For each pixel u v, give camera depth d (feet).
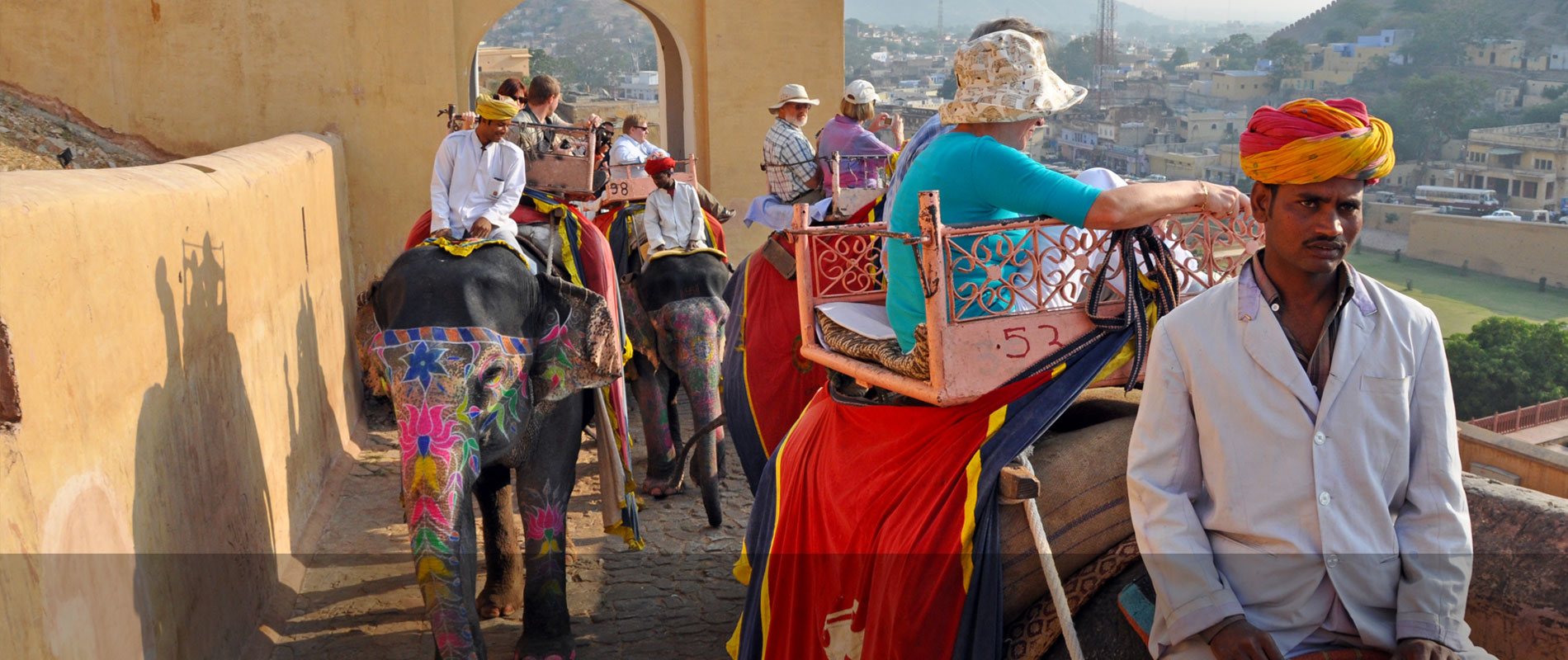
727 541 21.97
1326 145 7.20
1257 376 7.75
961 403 10.23
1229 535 8.00
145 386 13.47
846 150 20.61
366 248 31.81
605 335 16.61
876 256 14.08
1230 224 10.57
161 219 14.51
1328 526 7.61
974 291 10.18
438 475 13.91
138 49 30.14
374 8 31.12
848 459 11.80
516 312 15.81
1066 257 10.28
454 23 32.14
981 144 10.48
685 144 37.52
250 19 30.55
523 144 20.51
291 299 22.70
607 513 18.19
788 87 22.98
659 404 24.58
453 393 14.39
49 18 29.60
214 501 15.98
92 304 11.94
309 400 23.75
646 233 23.53
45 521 10.25
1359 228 7.57
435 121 31.96
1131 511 9.07
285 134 30.25
